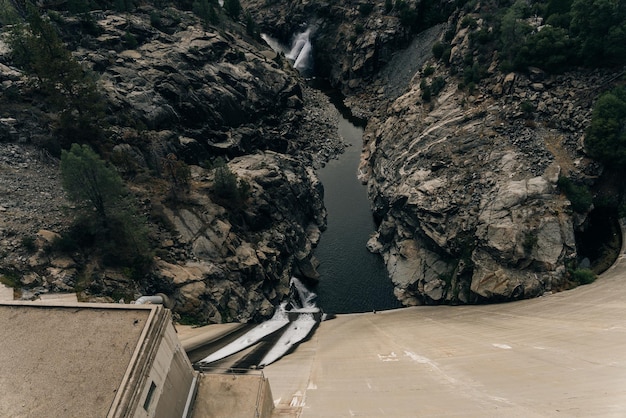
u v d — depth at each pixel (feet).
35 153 166.50
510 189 175.73
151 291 145.59
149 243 161.17
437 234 184.24
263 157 254.06
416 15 347.36
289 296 190.39
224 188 193.57
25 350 48.88
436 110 241.76
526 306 138.62
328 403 70.08
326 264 219.00
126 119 206.39
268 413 62.18
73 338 49.98
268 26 460.55
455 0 326.65
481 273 161.48
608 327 92.58
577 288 145.48
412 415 60.18
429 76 277.64
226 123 263.08
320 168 287.89
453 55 256.32
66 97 175.22
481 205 178.81
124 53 250.57
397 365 90.79
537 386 64.28
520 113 202.18
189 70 259.60
